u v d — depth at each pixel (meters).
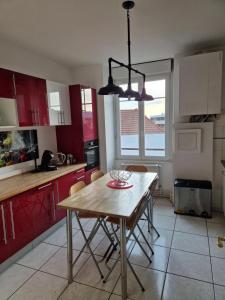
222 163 3.04
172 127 3.82
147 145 4.24
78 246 2.59
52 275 2.10
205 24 2.38
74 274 2.10
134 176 2.83
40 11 2.01
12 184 2.49
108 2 1.89
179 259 2.27
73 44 2.87
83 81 4.03
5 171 2.79
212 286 1.90
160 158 4.17
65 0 1.84
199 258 2.28
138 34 2.59
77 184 2.45
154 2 1.91
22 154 3.05
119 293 1.86
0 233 2.13
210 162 3.31
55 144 3.78
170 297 1.79
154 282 1.96
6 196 2.16
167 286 1.91
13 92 2.55
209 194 3.13
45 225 2.77
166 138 4.06
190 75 3.08
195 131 3.25
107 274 2.08
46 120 3.09
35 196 2.59
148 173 2.98
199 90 3.06
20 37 2.61
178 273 2.07
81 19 2.19
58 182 2.98
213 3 1.96
